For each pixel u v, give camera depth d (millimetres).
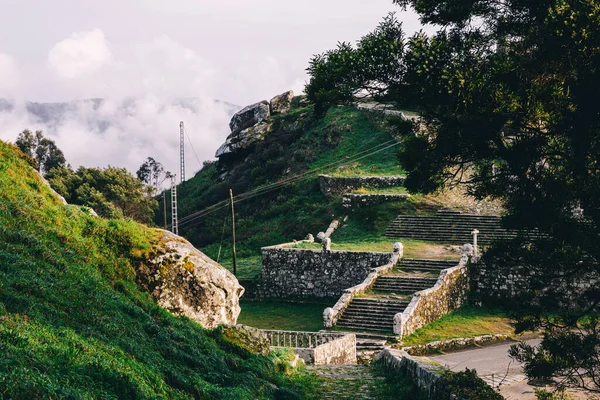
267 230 57875
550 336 13805
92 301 13125
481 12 15992
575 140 13797
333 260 41375
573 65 13742
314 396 16250
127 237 17359
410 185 16469
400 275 38250
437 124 16031
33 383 7820
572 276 14789
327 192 57969
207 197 78062
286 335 28281
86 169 65250
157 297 16953
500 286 37375
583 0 13734
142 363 11508
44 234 15211
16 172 17797
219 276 18297
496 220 44750
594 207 13445
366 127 69625
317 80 15820
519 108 13797
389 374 19141
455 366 26562
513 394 20938
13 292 11195
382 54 15078
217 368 14273
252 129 83250
